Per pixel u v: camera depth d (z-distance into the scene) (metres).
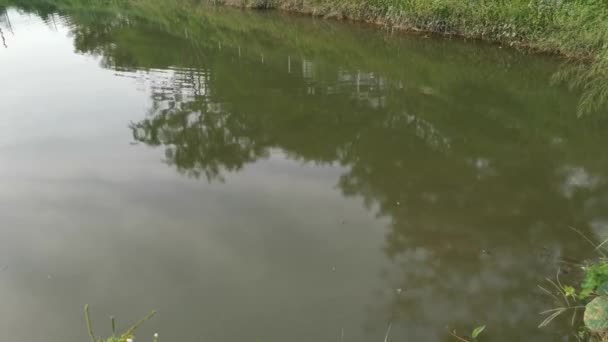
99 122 7.49
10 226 4.80
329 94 8.41
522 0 10.27
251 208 5.04
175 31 14.28
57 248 4.46
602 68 8.13
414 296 3.72
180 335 3.42
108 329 3.50
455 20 11.08
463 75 9.10
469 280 3.88
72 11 20.17
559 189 5.14
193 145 6.62
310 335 3.38
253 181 5.59
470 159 5.89
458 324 3.44
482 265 4.05
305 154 6.25
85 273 4.12
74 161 6.20
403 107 7.68
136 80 9.52
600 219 4.56
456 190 5.23
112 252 4.39
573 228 4.47
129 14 18.17
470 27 10.93
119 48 12.33
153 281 4.01
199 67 10.38
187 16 16.81
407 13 11.88
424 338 3.33
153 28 14.91
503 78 8.79
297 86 8.96
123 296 3.84
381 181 5.48
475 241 4.37
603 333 3.10
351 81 9.10
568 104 7.41
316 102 8.05
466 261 4.11
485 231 4.50
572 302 3.55
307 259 4.21
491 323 3.43
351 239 4.48
